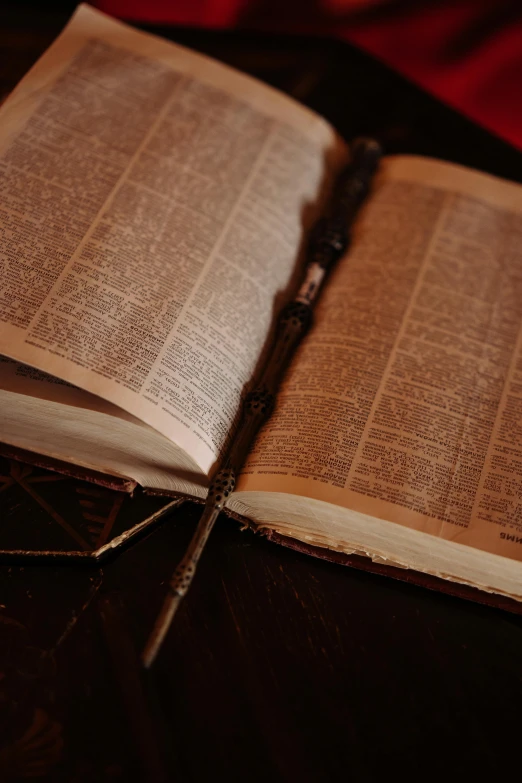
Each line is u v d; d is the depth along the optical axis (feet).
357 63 2.37
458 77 3.63
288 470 1.55
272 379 1.68
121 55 1.94
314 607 1.54
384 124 2.26
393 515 1.51
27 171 1.69
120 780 1.33
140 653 1.44
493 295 1.81
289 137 1.98
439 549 1.52
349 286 1.82
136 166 1.78
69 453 1.62
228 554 1.59
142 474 1.61
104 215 1.68
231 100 1.97
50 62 1.86
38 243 1.61
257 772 1.36
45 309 1.55
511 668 1.52
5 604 1.48
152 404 1.51
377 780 1.38
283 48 2.38
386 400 1.64
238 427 1.61
